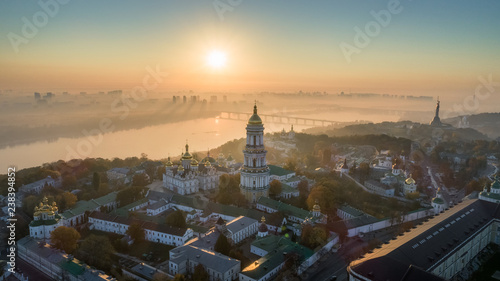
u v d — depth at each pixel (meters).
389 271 170.25
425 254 195.75
